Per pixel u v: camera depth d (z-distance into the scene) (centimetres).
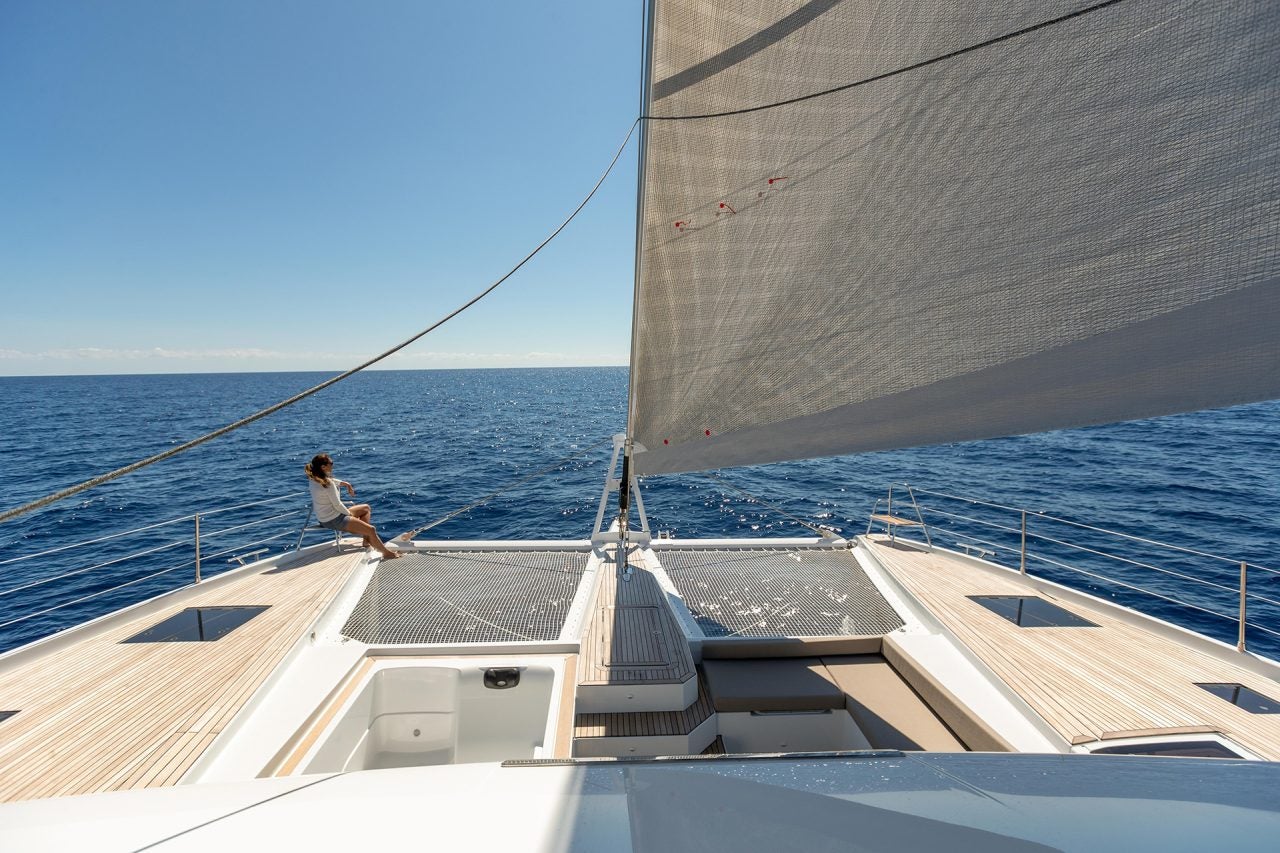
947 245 228
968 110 213
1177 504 1351
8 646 873
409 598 471
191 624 423
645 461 375
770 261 286
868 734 342
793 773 84
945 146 221
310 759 304
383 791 81
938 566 529
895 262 244
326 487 556
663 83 284
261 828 72
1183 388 177
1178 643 395
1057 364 203
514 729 376
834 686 383
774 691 378
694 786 81
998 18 200
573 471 2070
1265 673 354
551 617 439
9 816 74
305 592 474
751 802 75
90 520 1519
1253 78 159
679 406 346
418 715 378
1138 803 71
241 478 2030
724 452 332
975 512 1370
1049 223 199
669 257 315
